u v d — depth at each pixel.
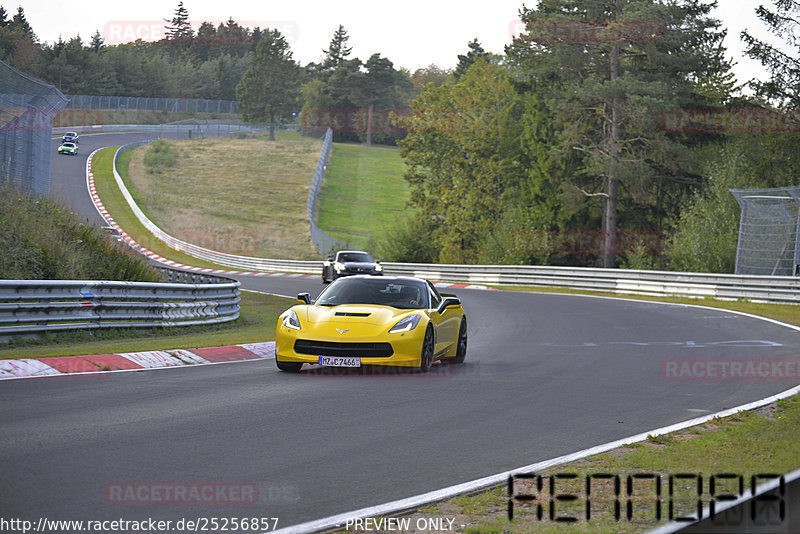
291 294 87.06
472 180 165.38
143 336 43.78
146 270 61.47
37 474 15.09
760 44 126.69
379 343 30.09
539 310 66.56
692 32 118.12
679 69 120.75
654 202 132.62
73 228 58.81
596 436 20.19
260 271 146.88
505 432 20.42
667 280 83.12
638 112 114.00
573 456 17.70
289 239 194.38
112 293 42.59
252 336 45.09
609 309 67.31
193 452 17.30
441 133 167.75
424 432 20.19
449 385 28.17
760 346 41.97
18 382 26.84
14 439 17.98
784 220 80.50
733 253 94.75
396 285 33.88
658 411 23.95
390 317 31.02
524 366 34.12
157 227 187.00
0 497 13.55
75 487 14.32
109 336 41.47
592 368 33.53
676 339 45.66
